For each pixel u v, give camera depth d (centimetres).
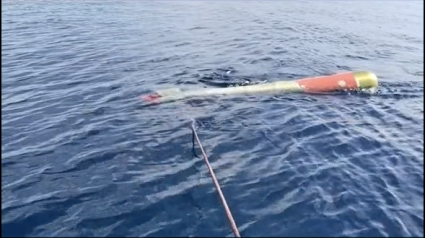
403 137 843
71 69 1274
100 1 2595
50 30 1802
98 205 609
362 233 560
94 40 1658
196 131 838
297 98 1040
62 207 606
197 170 697
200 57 1465
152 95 1024
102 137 816
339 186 659
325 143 801
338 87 1095
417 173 703
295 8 2777
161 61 1391
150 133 830
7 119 905
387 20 2425
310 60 1478
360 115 949
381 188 657
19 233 556
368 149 783
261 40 1781
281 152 762
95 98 1027
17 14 2106
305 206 608
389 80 1248
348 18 2456
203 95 1028
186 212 591
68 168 707
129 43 1638
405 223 580
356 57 1564
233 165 715
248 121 892
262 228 563
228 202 613
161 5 2622
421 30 2155
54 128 860
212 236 546
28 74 1220
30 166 716
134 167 708
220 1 2938
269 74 1276
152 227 563
